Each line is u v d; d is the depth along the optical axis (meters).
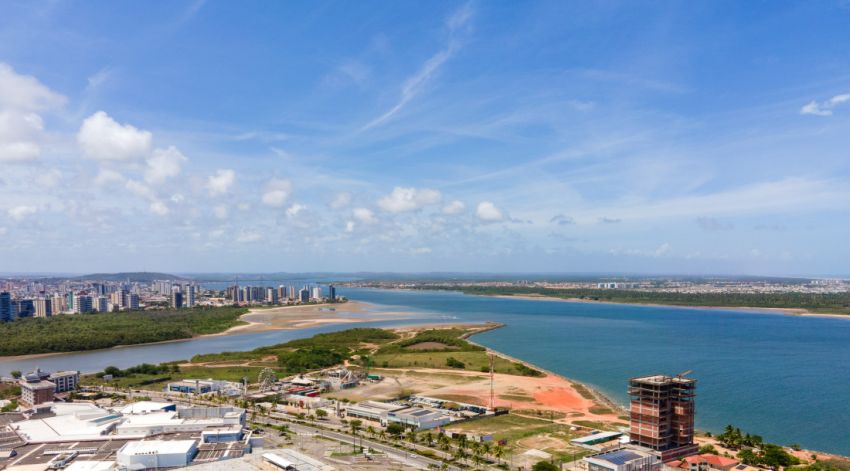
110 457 198.75
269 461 192.25
